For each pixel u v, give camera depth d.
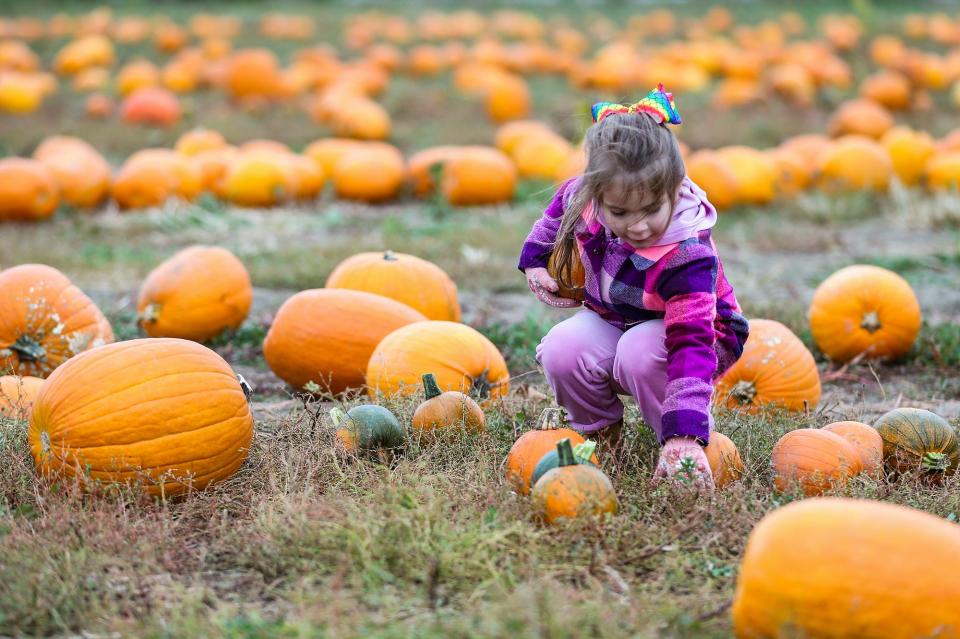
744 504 3.68
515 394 5.29
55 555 3.39
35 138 15.13
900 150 12.79
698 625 2.95
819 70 19.72
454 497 3.72
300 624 2.94
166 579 3.35
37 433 3.95
